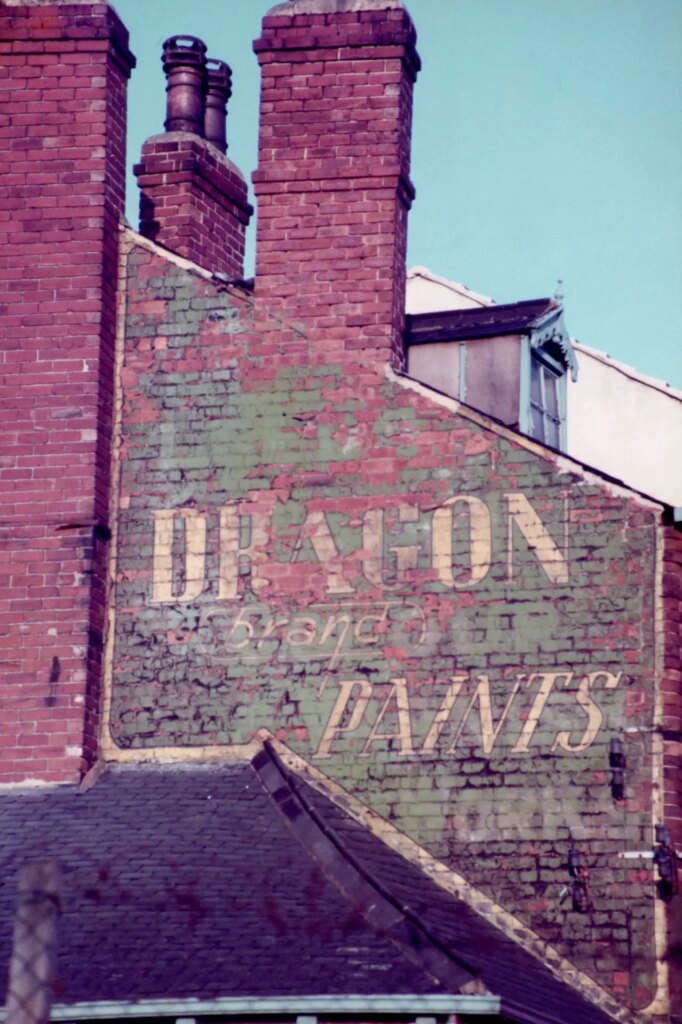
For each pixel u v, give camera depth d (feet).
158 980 48.83
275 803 57.77
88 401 63.10
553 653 59.16
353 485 61.87
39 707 60.70
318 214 64.49
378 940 50.80
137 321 64.85
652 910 56.59
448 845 58.23
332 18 65.92
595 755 58.03
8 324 64.18
